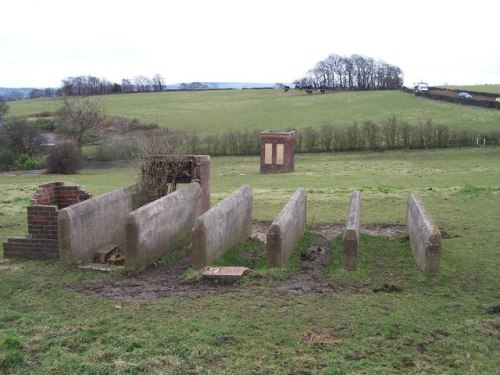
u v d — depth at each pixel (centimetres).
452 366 634
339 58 11206
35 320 776
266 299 873
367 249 1272
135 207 1404
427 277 983
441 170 3631
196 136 5381
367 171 3797
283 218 1089
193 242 1057
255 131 5381
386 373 607
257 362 635
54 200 1310
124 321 770
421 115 6300
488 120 5641
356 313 802
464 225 1495
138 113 7838
